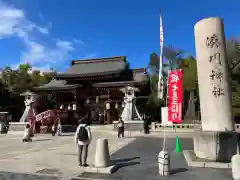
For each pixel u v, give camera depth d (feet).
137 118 93.97
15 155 38.37
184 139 63.93
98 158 27.37
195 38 36.42
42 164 30.68
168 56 96.73
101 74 147.64
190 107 112.37
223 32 34.40
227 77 33.30
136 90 96.48
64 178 23.98
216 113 32.48
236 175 22.56
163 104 133.18
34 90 161.79
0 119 108.17
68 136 80.69
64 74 155.63
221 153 30.19
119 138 68.18
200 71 34.86
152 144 52.21
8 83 169.89
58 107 152.15
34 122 98.94
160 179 23.30
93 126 122.42
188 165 29.22
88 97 153.07
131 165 29.78
